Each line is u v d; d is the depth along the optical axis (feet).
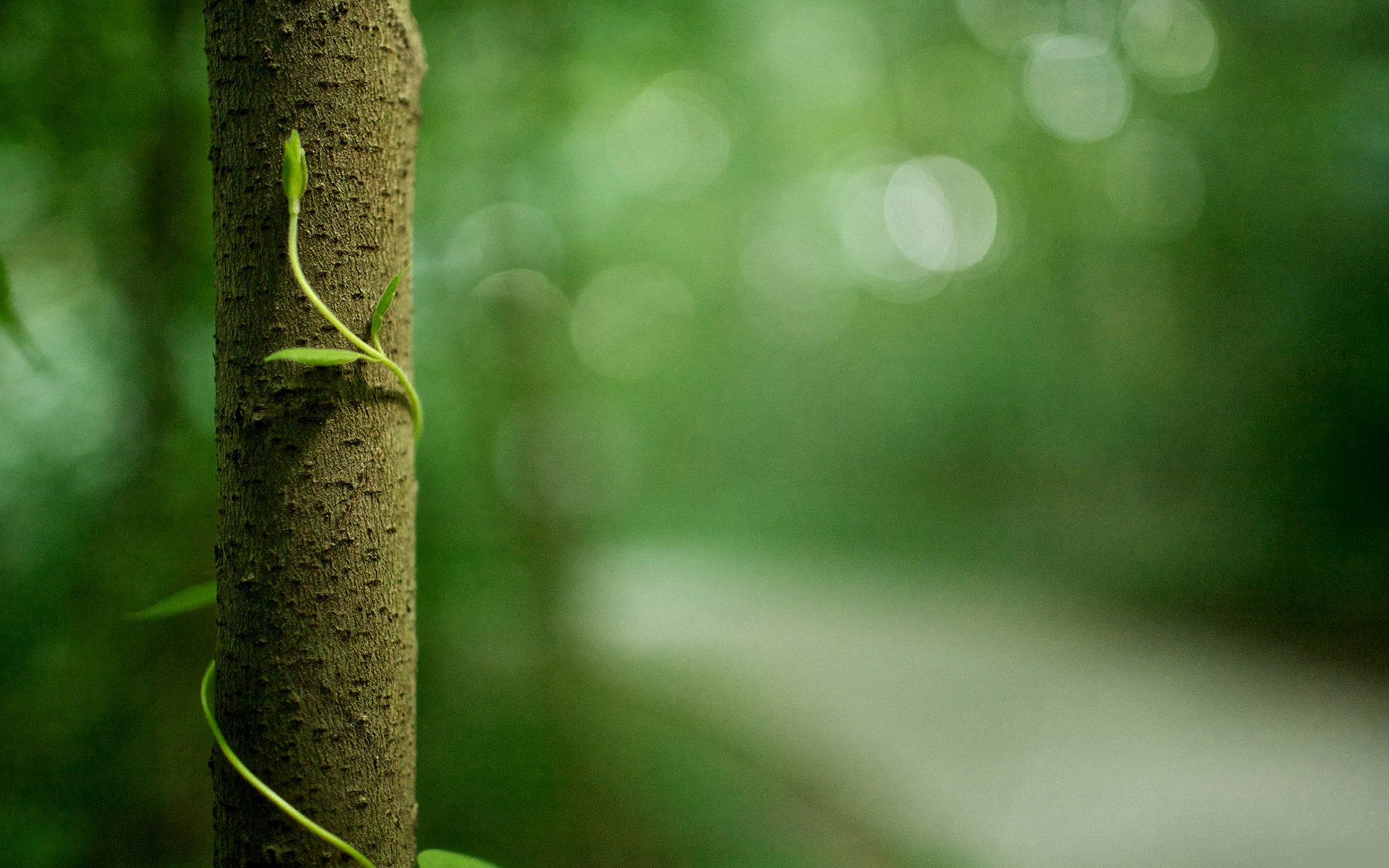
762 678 23.31
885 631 29.76
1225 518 30.35
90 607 7.47
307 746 2.68
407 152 3.06
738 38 15.23
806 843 13.62
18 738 7.25
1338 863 12.55
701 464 69.41
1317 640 24.32
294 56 2.71
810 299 65.67
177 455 7.64
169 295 7.68
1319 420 25.45
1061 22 38.50
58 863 6.84
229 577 2.75
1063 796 15.49
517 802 11.28
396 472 2.91
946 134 45.06
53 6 6.52
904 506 53.67
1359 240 23.58
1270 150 27.02
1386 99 21.79
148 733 7.78
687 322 66.28
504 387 13.24
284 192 2.68
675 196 37.76
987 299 51.03
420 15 10.02
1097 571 35.06
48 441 7.41
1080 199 41.57
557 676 13.66
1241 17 27.58
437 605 10.02
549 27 11.30
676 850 12.37
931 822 14.76
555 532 14.03
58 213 7.33
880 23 36.32
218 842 2.78
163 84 7.27
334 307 2.73
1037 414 45.52
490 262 11.72
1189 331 33.32
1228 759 16.70
